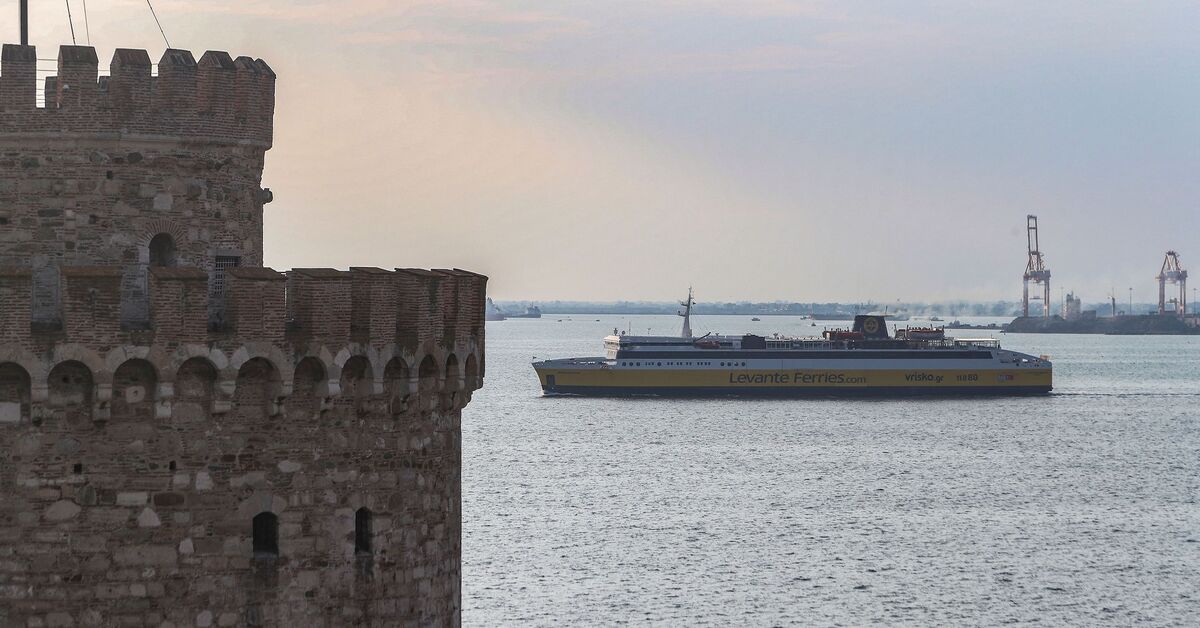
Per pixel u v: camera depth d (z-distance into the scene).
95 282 126.75
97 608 129.00
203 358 130.25
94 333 127.00
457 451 152.38
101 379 127.00
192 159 136.50
